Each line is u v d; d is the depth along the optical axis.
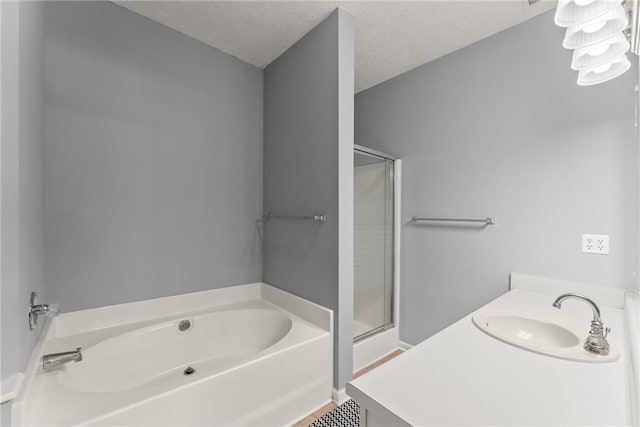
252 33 1.98
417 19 1.79
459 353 0.90
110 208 1.73
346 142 1.74
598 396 0.68
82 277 1.64
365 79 2.55
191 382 1.17
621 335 1.05
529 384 0.73
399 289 2.43
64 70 1.58
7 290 0.81
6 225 0.81
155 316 1.89
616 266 1.46
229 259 2.26
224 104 2.23
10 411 0.82
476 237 1.99
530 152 1.75
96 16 1.68
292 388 1.50
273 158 2.31
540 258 1.71
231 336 2.04
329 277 1.77
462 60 2.07
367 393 0.69
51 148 1.54
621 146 1.45
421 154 2.30
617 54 0.89
